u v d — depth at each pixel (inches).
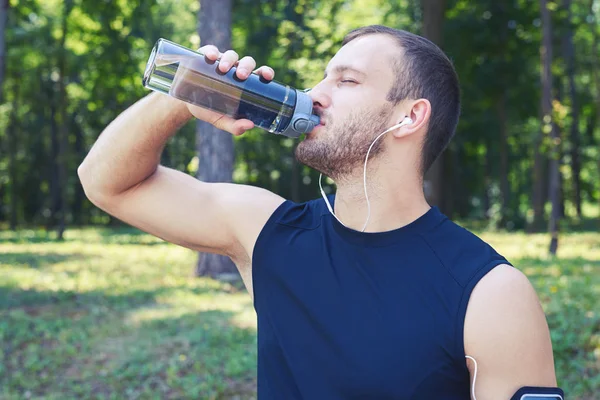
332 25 624.4
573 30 721.6
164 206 63.0
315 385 50.3
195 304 317.4
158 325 271.1
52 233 970.7
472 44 779.4
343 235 53.7
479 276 47.8
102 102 892.6
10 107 1072.8
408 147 53.9
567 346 215.0
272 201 62.0
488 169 1186.6
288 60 667.4
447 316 47.3
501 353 46.0
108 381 210.2
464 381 47.8
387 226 53.7
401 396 46.9
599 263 439.8
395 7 755.4
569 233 813.9
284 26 662.5
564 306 260.7
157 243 745.0
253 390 200.8
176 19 919.0
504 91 819.4
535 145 847.1
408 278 49.7
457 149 1054.4
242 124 56.2
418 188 54.7
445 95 55.1
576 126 1005.8
